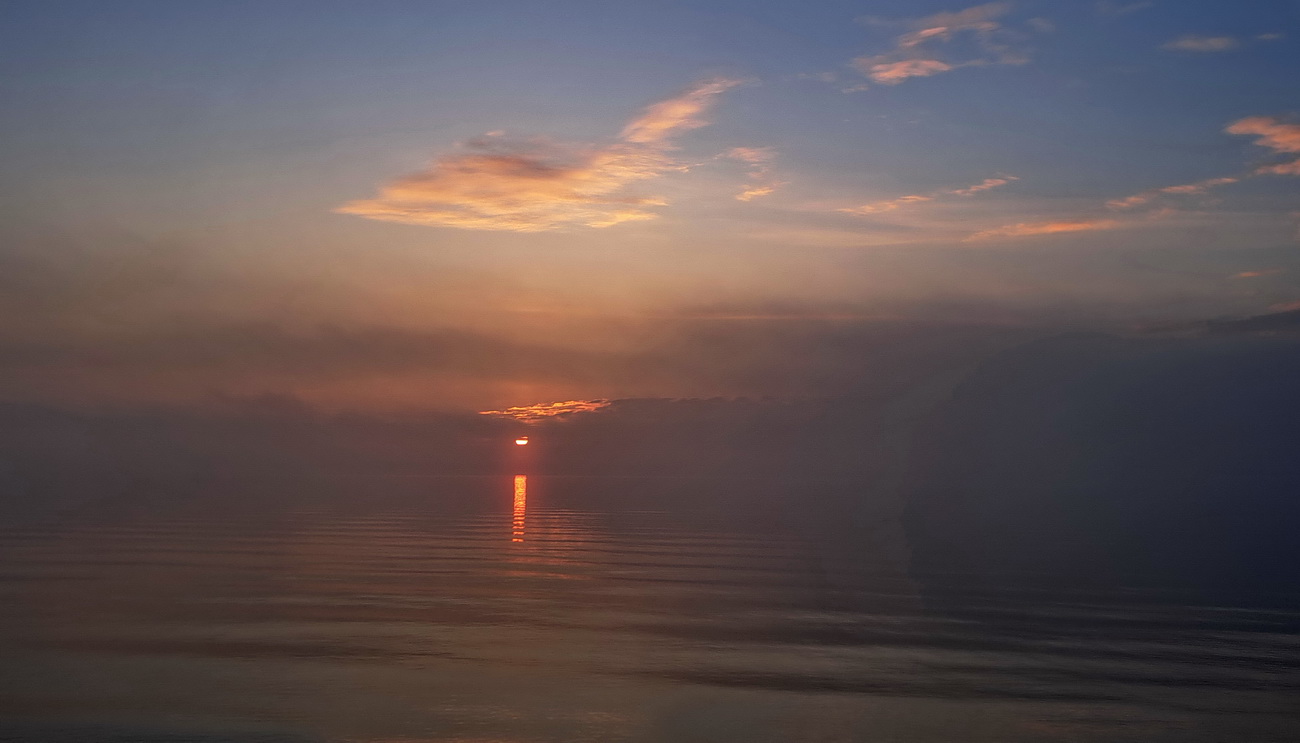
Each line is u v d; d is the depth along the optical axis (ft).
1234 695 45.42
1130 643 57.77
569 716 39.75
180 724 37.47
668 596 74.95
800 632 59.93
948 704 42.91
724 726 38.86
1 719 37.99
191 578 80.89
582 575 88.38
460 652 51.93
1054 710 42.32
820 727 38.99
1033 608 71.36
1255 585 88.02
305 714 39.06
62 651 50.65
